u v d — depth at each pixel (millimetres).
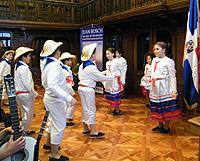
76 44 9828
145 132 4133
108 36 8211
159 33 6598
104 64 7590
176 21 5648
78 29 9375
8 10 8336
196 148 3428
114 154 3246
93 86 3785
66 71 4289
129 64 7602
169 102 3965
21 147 1585
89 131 4090
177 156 3166
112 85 5238
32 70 9289
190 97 2541
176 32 5957
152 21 6488
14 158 1758
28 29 8914
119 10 6945
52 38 9477
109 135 3990
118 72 5238
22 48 3789
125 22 6859
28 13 8617
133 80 7648
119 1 6922
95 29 6727
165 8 5250
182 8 4953
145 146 3516
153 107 4094
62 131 2947
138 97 7336
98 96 7547
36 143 1908
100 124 4598
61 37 9633
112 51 5227
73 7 9266
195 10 2490
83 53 3838
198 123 1821
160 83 3959
